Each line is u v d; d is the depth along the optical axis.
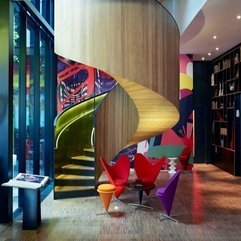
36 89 6.90
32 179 4.93
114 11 5.07
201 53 10.34
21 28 6.05
